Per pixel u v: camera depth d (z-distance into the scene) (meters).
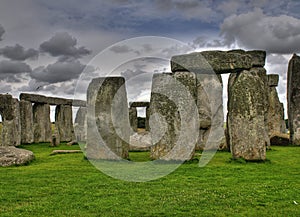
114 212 8.96
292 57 25.19
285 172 13.55
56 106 35.44
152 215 8.76
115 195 10.46
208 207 9.33
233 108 16.09
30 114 31.08
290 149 21.62
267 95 21.72
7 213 8.87
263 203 9.63
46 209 9.19
